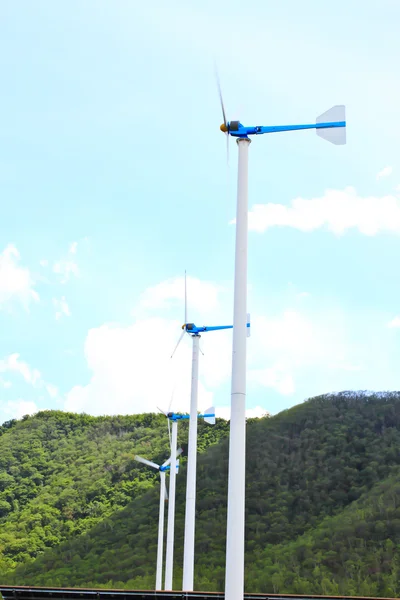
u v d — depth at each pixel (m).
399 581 85.44
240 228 21.14
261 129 21.95
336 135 21.75
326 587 87.06
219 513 113.06
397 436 126.62
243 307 20.38
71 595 30.61
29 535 129.12
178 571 98.69
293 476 122.81
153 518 120.56
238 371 19.70
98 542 118.31
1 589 31.12
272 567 96.69
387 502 104.69
